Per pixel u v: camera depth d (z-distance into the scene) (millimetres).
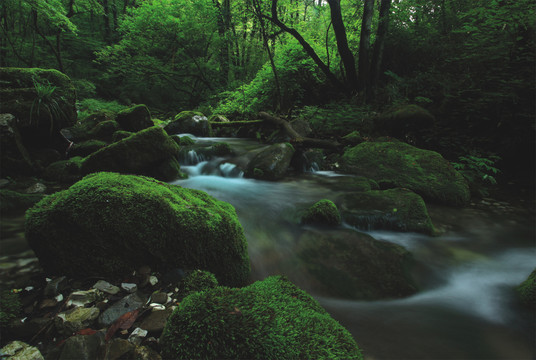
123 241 1976
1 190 3633
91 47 17734
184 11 15680
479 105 6398
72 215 1938
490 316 2176
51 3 11023
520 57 6727
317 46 11672
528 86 6105
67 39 16609
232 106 12289
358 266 2746
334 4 8984
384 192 4336
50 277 2016
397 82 8695
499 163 6480
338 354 1382
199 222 2172
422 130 6922
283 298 1787
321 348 1388
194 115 9188
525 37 6727
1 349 1358
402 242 3389
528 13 6223
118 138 6035
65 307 1711
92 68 18328
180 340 1338
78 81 14141
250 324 1371
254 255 2869
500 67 6871
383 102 8633
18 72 5117
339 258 2861
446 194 4812
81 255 1975
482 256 3195
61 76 5520
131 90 18469
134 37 16141
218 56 17500
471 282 2703
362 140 6891
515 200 5070
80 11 15727
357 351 1474
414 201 3982
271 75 11023
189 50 17172
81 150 5617
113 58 16578
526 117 6141
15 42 13508
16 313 1643
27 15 12570
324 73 10969
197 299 1500
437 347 1820
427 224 3658
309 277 2578
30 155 4887
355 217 3699
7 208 3389
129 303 1755
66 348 1336
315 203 4023
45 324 1575
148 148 4621
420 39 9664
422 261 3016
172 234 2078
